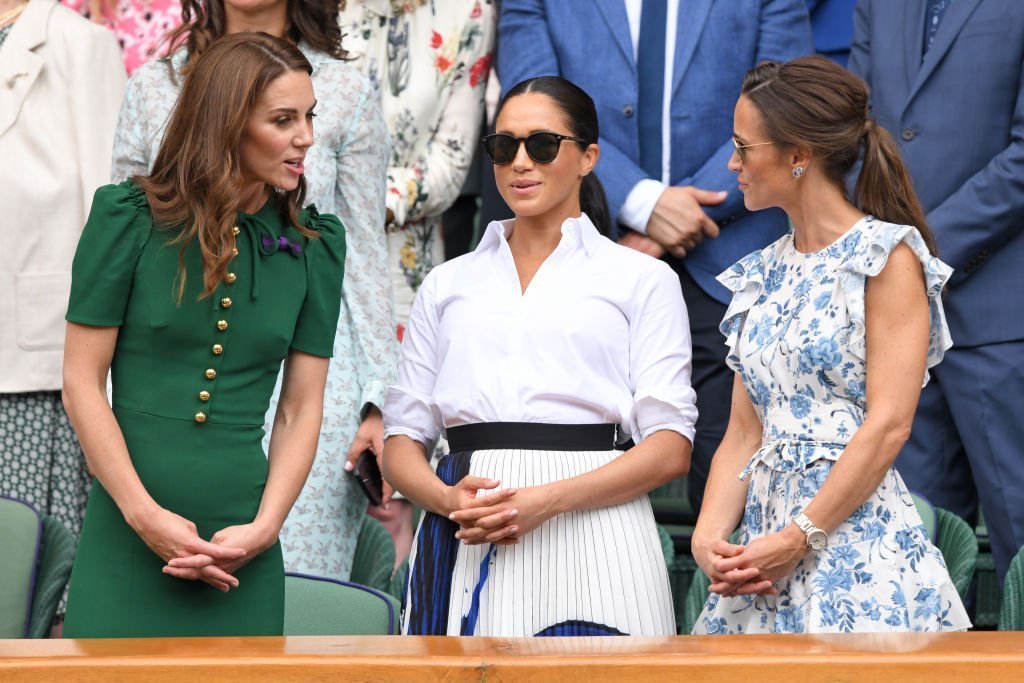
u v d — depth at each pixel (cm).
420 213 1888
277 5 1647
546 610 1220
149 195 1145
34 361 1820
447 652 778
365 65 1914
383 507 1656
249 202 1191
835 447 1183
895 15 1767
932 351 1215
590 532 1233
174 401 1150
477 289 1311
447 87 1916
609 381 1279
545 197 1294
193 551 1112
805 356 1191
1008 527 1655
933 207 1709
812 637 831
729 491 1256
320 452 1606
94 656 759
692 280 1748
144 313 1142
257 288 1165
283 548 1576
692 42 1784
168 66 1619
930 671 748
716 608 1240
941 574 1192
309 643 814
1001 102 1692
